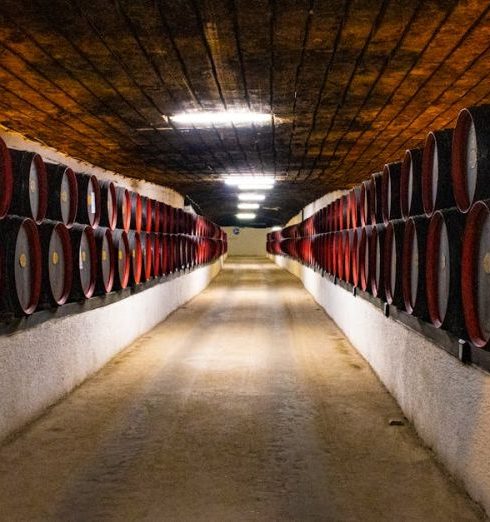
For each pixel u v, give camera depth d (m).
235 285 22.16
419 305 4.70
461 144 3.82
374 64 4.79
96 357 7.26
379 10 3.66
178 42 4.25
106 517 3.44
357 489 3.83
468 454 3.68
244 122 7.08
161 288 12.05
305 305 15.21
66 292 5.95
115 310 8.22
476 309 3.59
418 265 4.73
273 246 39.97
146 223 10.16
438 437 4.32
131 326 9.30
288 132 7.74
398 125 7.23
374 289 7.02
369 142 8.44
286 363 7.84
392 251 6.05
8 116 6.66
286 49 4.41
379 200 6.89
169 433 4.95
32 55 4.57
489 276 3.39
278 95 5.79
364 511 3.51
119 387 6.52
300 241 21.53
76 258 6.38
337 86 5.46
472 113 3.55
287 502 3.63
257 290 19.97
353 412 5.57
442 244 4.23
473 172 3.65
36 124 7.10
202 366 7.64
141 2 3.55
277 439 4.80
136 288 9.55
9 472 4.11
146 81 5.28
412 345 5.18
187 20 3.82
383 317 6.66
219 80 5.25
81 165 9.76
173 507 3.57
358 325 8.67
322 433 4.96
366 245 7.73
